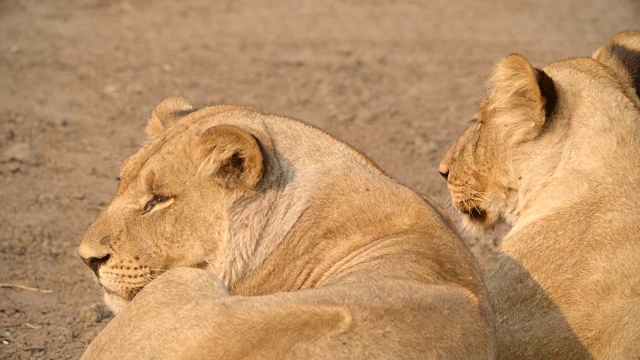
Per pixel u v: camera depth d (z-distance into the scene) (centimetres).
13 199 1591
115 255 920
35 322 1218
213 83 2170
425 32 2642
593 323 914
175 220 909
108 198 1620
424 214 879
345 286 738
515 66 1030
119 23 2583
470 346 725
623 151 988
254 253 895
